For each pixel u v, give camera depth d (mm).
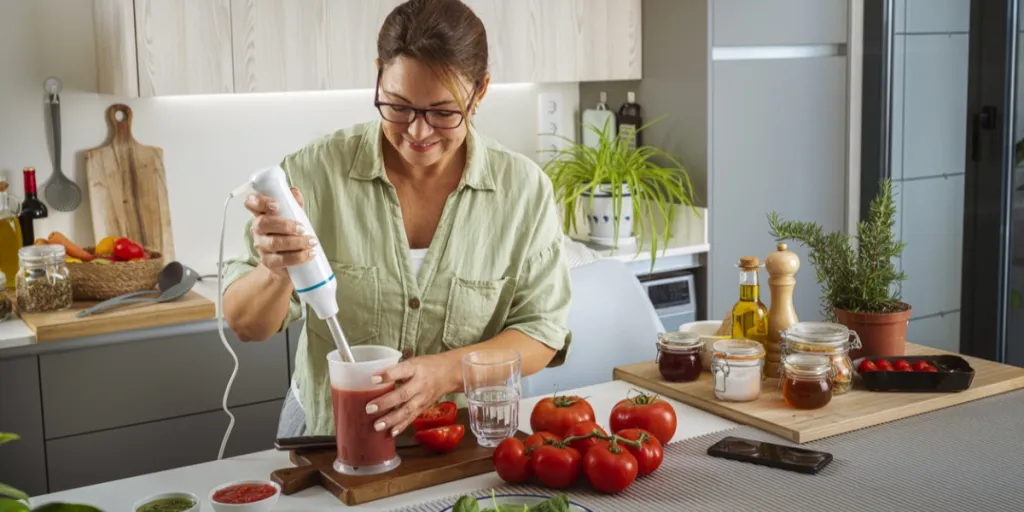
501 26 3420
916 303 3809
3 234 2891
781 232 2154
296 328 2996
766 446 1604
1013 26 3365
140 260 2898
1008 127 3420
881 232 2059
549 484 1458
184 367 2822
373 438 1468
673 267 3535
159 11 2848
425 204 1831
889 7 3711
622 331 2316
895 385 1861
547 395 1961
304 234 1409
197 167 3307
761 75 3596
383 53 1542
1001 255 3492
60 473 2678
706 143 3512
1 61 3004
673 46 3590
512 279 1876
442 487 1479
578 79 3607
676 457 1592
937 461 1556
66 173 3145
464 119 1523
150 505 1272
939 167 3633
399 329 1836
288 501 1436
